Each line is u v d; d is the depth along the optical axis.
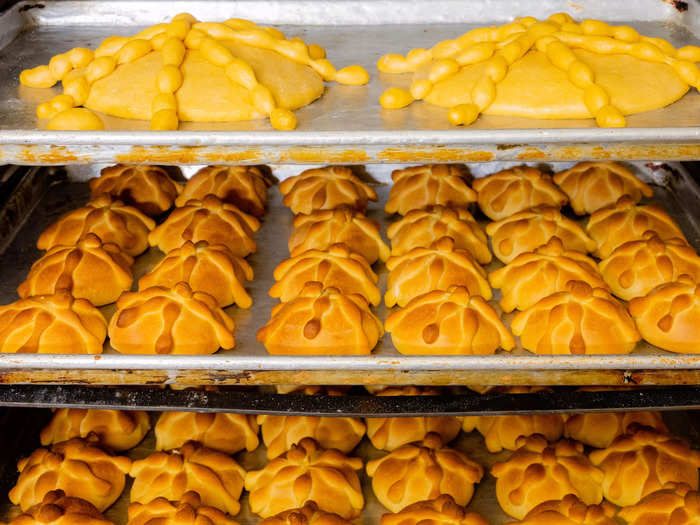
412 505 1.00
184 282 0.97
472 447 1.12
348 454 1.10
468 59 0.97
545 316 0.96
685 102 0.94
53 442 1.11
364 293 1.02
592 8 1.15
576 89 0.93
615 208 1.14
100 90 0.94
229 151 0.88
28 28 1.14
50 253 1.04
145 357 0.92
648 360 0.92
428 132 0.86
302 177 1.20
